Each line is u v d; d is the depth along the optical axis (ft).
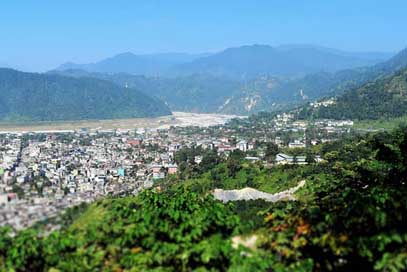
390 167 109.81
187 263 58.85
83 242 61.00
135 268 56.95
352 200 71.46
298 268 57.62
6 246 58.03
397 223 66.13
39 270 57.72
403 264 56.18
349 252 61.62
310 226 65.16
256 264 55.98
